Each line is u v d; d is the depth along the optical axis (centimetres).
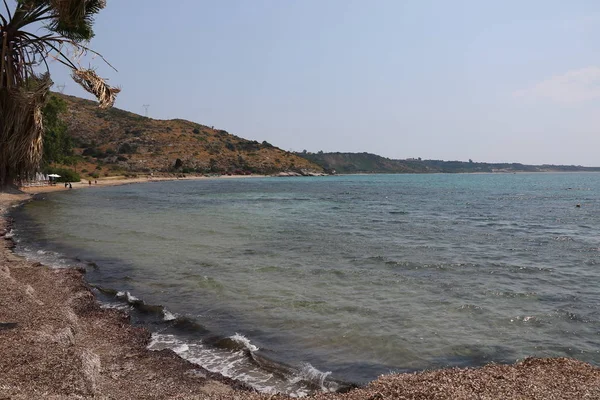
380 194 6781
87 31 893
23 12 863
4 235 2059
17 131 916
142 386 615
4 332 680
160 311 992
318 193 6850
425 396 543
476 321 961
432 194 6875
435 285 1270
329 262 1578
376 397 551
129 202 4481
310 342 827
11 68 905
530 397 538
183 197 5478
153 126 16788
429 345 822
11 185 962
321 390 638
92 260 1550
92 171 10319
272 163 17850
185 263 1520
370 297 1134
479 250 1908
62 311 835
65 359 588
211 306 1040
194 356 754
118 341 798
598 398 537
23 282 1146
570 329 917
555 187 9819
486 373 636
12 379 518
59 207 3669
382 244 2019
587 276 1415
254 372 695
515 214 3753
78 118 15125
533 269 1513
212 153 16288
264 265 1502
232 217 3184
